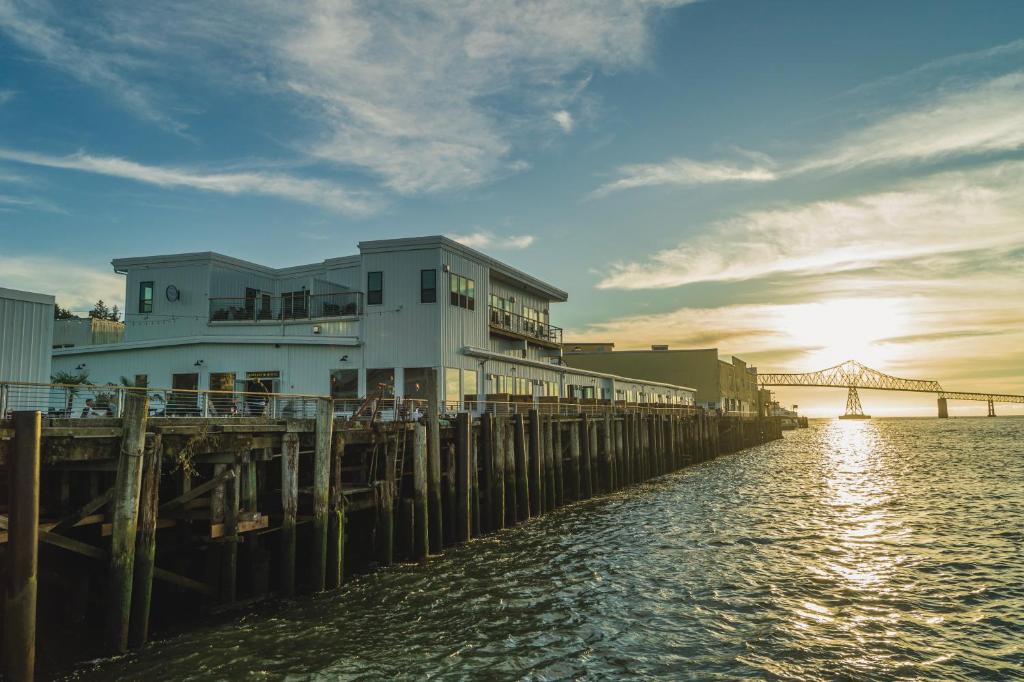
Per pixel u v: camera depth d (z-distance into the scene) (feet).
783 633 47.55
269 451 52.80
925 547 76.43
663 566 65.87
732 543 77.51
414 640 44.88
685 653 43.68
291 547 51.60
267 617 48.29
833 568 65.98
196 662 40.27
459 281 113.19
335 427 59.77
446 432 77.05
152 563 41.52
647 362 282.36
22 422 33.73
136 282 122.62
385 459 67.46
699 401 276.21
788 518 96.58
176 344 107.86
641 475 147.54
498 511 83.10
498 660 41.93
